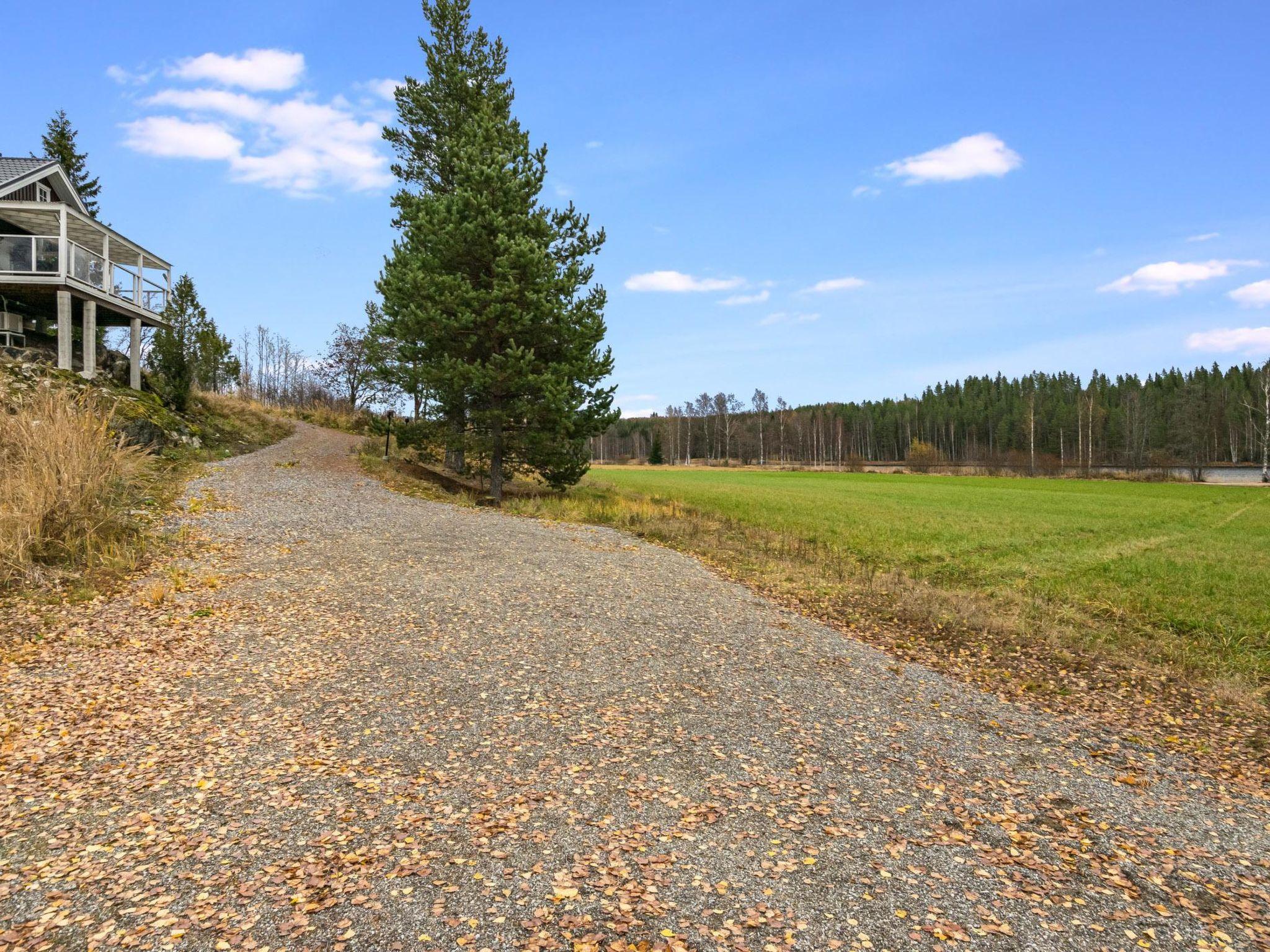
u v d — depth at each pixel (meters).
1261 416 85.69
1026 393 117.50
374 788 5.30
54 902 3.90
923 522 27.08
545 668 8.03
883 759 6.32
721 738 6.56
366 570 11.65
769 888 4.32
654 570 14.00
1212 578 17.69
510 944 3.72
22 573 9.58
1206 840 5.20
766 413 120.88
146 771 5.37
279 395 59.47
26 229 22.75
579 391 22.22
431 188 24.73
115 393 20.62
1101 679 9.40
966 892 4.38
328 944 3.66
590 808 5.18
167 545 11.97
